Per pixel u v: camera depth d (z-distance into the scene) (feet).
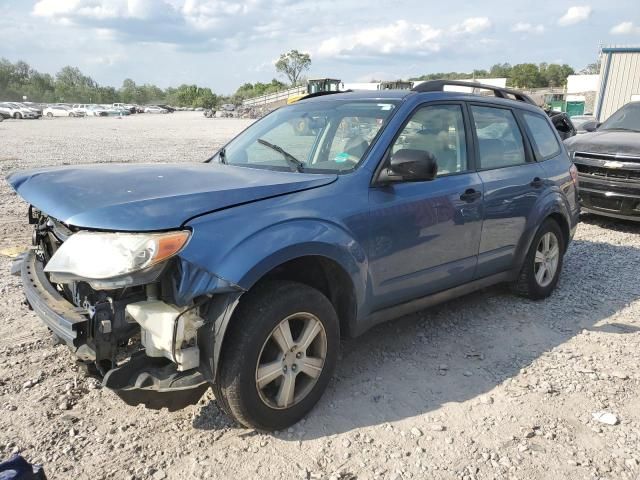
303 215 10.08
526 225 15.65
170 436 9.87
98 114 232.94
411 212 11.96
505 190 14.69
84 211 8.89
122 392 8.60
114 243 8.38
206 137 88.79
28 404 10.68
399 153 11.22
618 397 11.46
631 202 25.82
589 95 152.46
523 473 9.10
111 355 8.77
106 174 10.95
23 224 25.38
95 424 10.17
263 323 9.32
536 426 10.41
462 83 14.96
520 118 16.49
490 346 13.80
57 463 9.04
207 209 9.20
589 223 29.12
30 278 10.69
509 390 11.68
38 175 11.09
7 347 12.93
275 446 9.66
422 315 15.67
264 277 10.05
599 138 28.12
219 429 10.11
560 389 11.76
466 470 9.16
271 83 388.78
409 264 12.22
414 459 9.41
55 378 11.68
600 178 26.61
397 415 10.70
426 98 13.29
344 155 12.02
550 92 199.82
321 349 10.51
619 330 14.90
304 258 10.30
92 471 8.89
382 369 12.51
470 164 14.10
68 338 8.66
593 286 18.54
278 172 11.89
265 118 15.39
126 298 8.83
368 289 11.33
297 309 9.86
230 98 373.81
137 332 8.94
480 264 14.40
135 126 131.13
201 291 8.59
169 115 251.19
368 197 11.27
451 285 13.78
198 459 9.26
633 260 21.84
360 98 13.73
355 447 9.69
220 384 9.30
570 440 10.00
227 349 9.20
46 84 410.52
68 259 8.51
